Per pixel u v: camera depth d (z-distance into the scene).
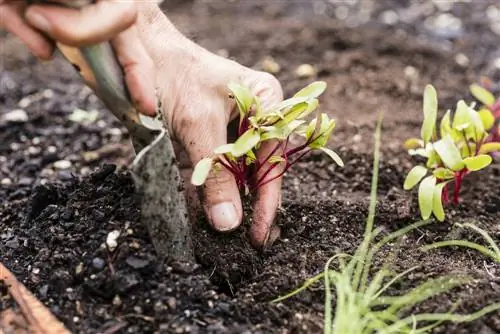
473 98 0.76
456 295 0.48
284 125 0.48
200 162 0.46
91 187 0.52
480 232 0.52
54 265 0.49
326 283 0.47
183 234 0.48
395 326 0.46
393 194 0.59
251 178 0.52
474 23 0.93
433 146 0.52
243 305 0.48
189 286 0.47
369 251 0.52
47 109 0.74
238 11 0.99
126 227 0.48
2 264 0.49
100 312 0.47
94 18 0.42
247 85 0.51
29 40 0.44
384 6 0.99
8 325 0.46
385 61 0.83
